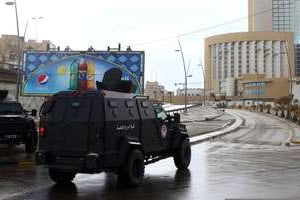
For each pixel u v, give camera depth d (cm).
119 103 1320
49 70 4459
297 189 1258
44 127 1306
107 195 1187
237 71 14588
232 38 14112
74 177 1431
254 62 14250
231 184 1343
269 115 8731
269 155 2238
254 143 3122
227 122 5884
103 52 4322
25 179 1432
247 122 6309
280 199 1117
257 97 14375
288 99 8581
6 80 4412
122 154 1288
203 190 1247
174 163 1698
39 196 1175
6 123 2059
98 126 1247
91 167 1235
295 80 11012
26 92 4475
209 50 14962
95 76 4334
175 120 1638
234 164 1838
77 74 4394
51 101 1309
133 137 1357
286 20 4503
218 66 14900
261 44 13588
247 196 1157
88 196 1174
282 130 4728
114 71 1573
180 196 1166
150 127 1450
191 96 17075
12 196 1173
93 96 1269
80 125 1262
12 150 2230
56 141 1288
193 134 3647
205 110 9506
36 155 1310
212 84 15200
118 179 1333
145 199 1133
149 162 1483
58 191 1242
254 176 1503
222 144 2970
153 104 1503
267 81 14125
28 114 2253
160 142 1511
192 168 1706
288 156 2192
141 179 1338
